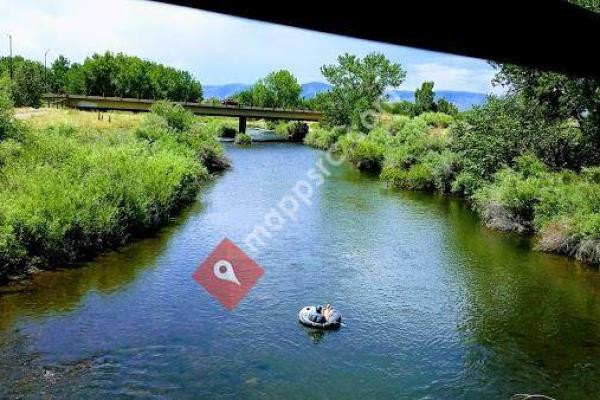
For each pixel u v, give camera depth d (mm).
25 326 14391
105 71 82250
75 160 25500
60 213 19547
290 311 16312
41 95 51938
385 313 16594
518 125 32781
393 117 62406
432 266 21469
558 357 14297
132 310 15773
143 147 33844
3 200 19141
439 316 16625
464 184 35219
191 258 20688
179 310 15930
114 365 12688
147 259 20359
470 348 14602
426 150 42594
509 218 28094
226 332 14680
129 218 23156
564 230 23703
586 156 30688
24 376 12000
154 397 11500
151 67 93312
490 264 22062
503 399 12180
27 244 18547
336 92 63750
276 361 13305
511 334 15617
